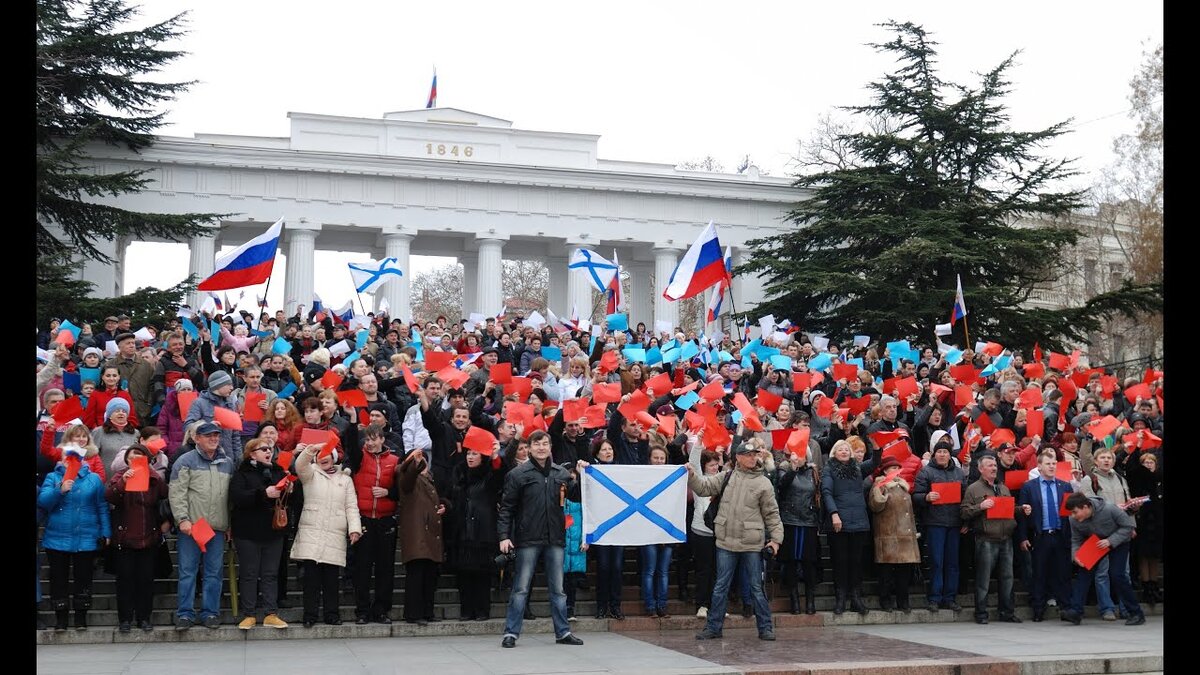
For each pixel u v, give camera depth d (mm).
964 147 52219
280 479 14070
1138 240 50812
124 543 13617
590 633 15070
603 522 15062
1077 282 61062
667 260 61719
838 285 48406
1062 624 16500
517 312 33406
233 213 53062
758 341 24969
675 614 16109
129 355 18531
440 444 15242
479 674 11742
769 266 53562
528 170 59531
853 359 28234
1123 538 16234
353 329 27031
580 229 60594
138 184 46812
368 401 16656
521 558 13727
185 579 13859
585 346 28531
